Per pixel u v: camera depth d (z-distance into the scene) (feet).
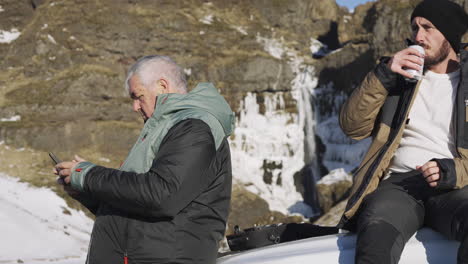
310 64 162.81
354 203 7.33
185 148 6.81
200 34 163.53
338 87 155.43
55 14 156.15
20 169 119.85
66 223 96.84
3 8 162.30
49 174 119.85
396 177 7.57
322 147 153.99
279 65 160.97
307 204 151.84
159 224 6.92
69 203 106.93
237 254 7.46
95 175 7.00
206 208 7.09
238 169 153.07
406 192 7.18
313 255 6.72
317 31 186.91
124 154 139.95
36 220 88.07
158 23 158.61
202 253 7.02
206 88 7.47
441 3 7.59
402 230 6.68
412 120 7.75
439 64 7.79
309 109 158.71
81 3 156.97
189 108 7.20
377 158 7.55
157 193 6.61
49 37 151.43
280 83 160.86
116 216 7.10
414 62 7.33
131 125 142.72
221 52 163.12
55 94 139.54
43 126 133.39
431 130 7.60
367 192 7.38
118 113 142.51
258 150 156.25
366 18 155.12
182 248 6.89
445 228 6.79
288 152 156.04
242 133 157.79
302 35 184.24
